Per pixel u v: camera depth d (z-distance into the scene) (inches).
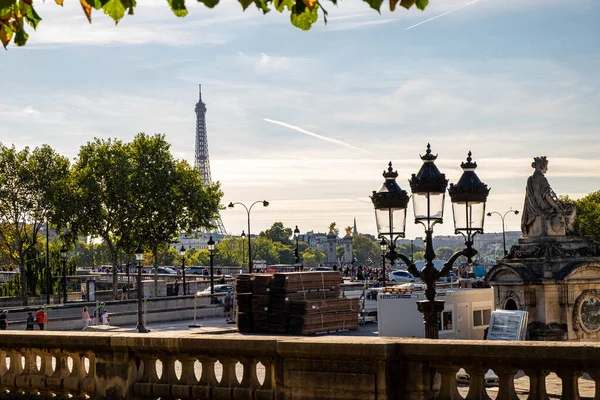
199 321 2696.9
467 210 896.9
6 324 2122.3
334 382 494.0
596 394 434.0
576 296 1170.6
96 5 362.3
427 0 357.7
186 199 4276.6
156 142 4254.4
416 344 479.2
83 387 616.4
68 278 4092.0
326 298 2097.7
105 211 4156.0
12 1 358.6
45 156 4119.1
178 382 573.6
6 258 5497.1
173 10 349.4
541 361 446.0
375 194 933.8
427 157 910.4
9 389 659.4
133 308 2832.2
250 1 357.7
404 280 4434.1
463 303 1373.0
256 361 537.6
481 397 469.1
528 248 1211.2
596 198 5669.3
